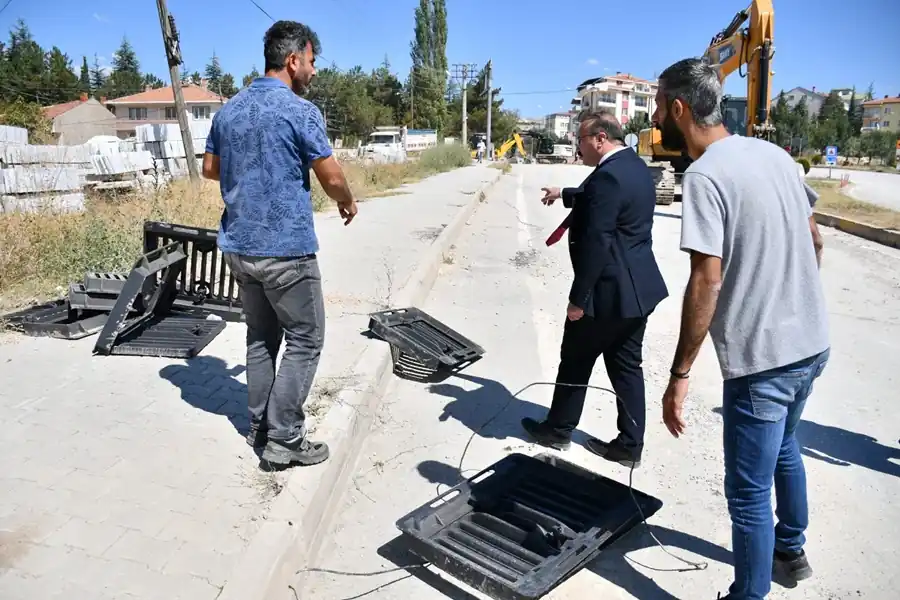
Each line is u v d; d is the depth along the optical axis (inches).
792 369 97.1
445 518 125.9
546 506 132.3
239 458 137.3
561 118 5191.9
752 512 100.7
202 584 101.8
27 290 238.1
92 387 167.6
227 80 3695.9
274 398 130.5
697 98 101.5
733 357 98.3
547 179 1092.5
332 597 111.5
